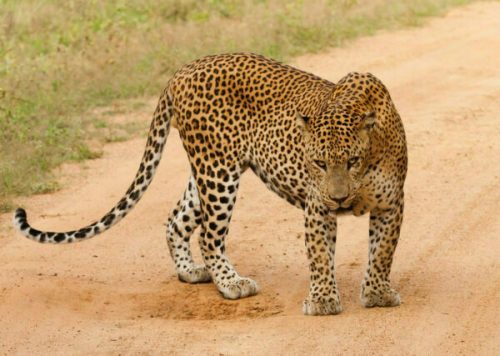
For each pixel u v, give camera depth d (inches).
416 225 522.6
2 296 420.2
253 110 425.4
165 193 594.9
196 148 436.8
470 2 1336.1
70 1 1065.5
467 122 743.7
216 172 433.4
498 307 406.0
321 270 401.7
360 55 1005.2
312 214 397.4
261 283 450.0
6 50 895.7
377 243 405.7
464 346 367.6
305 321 394.9
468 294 421.7
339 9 1158.3
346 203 378.3
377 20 1163.9
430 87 867.4
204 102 431.2
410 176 614.5
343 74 922.1
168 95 449.4
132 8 1086.4
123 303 428.8
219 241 439.2
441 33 1131.3
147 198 585.3
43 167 626.8
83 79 835.4
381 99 397.7
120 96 811.4
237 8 1119.6
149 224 540.1
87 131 709.3
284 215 553.3
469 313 399.5
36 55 918.4
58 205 568.7
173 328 391.9
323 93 407.5
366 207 396.8
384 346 366.9
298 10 1111.6
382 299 407.8
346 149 373.4
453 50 1035.3
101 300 430.3
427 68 948.0
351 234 514.6
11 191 582.2
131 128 724.0
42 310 409.1
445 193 578.2
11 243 506.9
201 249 443.5
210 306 425.7
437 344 369.1
